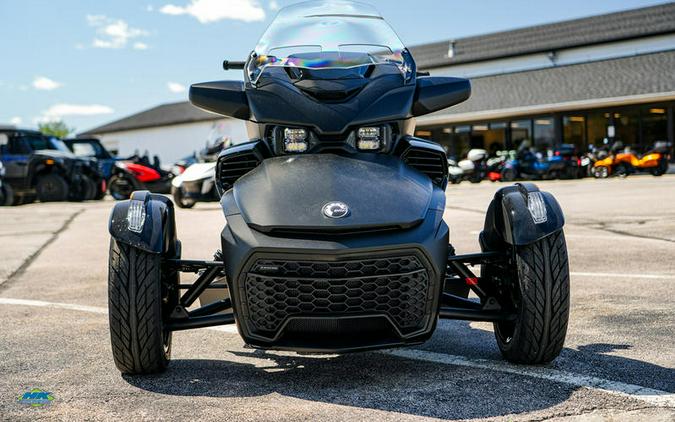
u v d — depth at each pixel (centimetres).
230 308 368
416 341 315
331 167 332
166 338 358
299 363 366
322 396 307
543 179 2650
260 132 359
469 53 5212
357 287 302
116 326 324
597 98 2936
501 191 354
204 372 352
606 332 405
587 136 3078
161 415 287
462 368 343
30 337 440
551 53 4622
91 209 1714
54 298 582
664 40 4203
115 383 335
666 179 2164
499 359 359
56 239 1059
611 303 483
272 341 310
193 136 5306
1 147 1944
